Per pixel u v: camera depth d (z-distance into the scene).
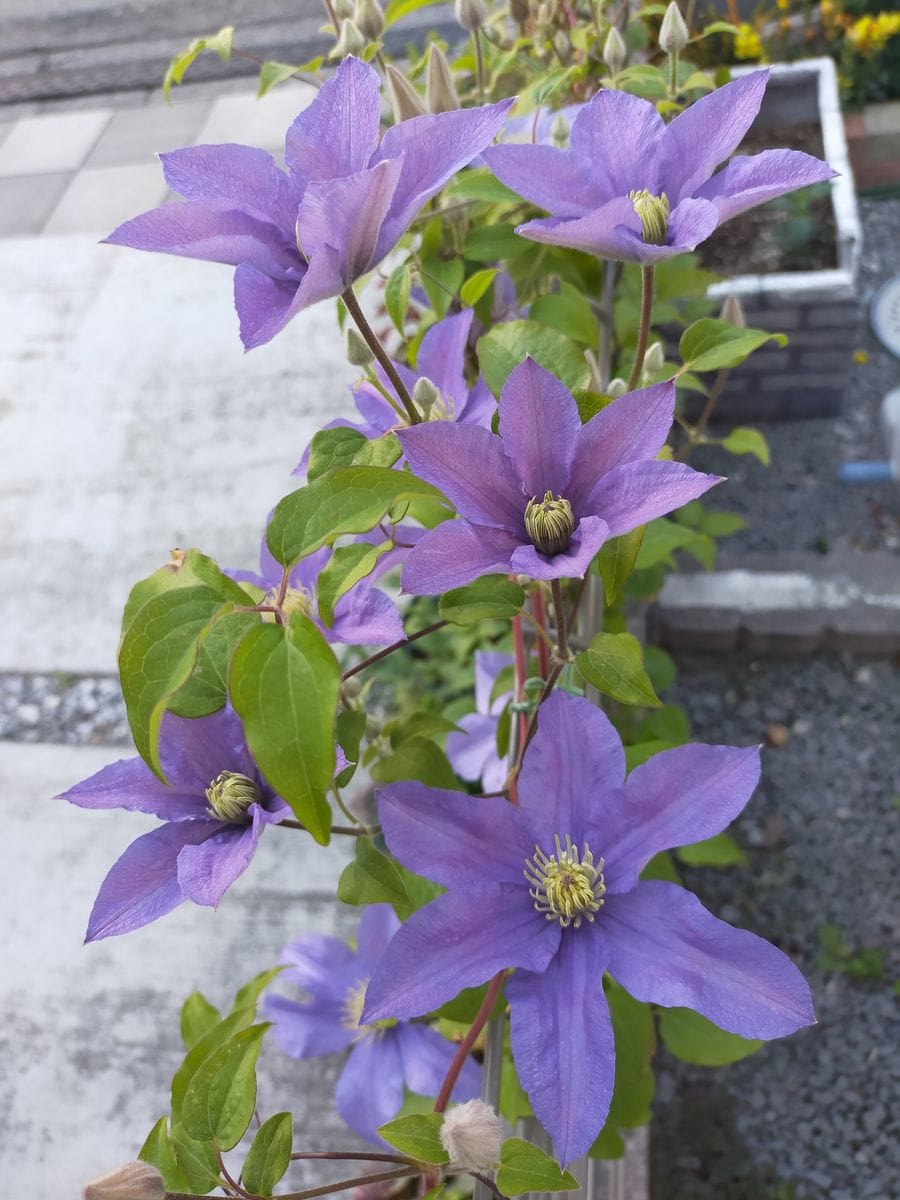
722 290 0.97
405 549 0.36
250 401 1.19
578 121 0.31
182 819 0.30
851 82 1.26
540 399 0.25
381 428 0.38
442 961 0.28
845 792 0.88
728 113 0.29
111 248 1.40
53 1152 0.77
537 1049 0.27
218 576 0.24
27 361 1.30
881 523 1.02
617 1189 0.65
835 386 1.06
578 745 0.30
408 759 0.38
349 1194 0.71
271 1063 0.77
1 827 0.94
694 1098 0.76
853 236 0.97
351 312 0.28
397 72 0.39
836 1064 0.76
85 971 0.84
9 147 1.58
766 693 0.95
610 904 0.29
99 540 1.12
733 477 1.08
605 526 0.24
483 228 0.47
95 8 1.74
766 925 0.83
